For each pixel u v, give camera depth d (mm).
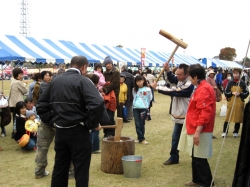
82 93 3486
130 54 21734
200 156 4457
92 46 18391
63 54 13953
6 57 10891
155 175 5316
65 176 3803
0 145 7508
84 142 3578
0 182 4992
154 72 30234
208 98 4309
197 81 4484
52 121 3678
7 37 12500
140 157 5250
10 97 8352
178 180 5074
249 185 3945
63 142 3602
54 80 3682
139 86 7477
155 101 18328
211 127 4461
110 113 7363
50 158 6430
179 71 5320
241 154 4023
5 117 8172
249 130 3939
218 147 7355
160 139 8195
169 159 5953
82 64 3709
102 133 8891
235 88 8109
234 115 8156
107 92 7254
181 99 5523
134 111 7637
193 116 4496
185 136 4684
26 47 12594
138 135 7672
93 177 5180
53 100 3605
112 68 7543
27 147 6875
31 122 7117
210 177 4570
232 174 5398
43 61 12211
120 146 5297
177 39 5039
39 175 5164
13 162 6109
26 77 29859
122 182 4961
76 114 3498
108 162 5359
